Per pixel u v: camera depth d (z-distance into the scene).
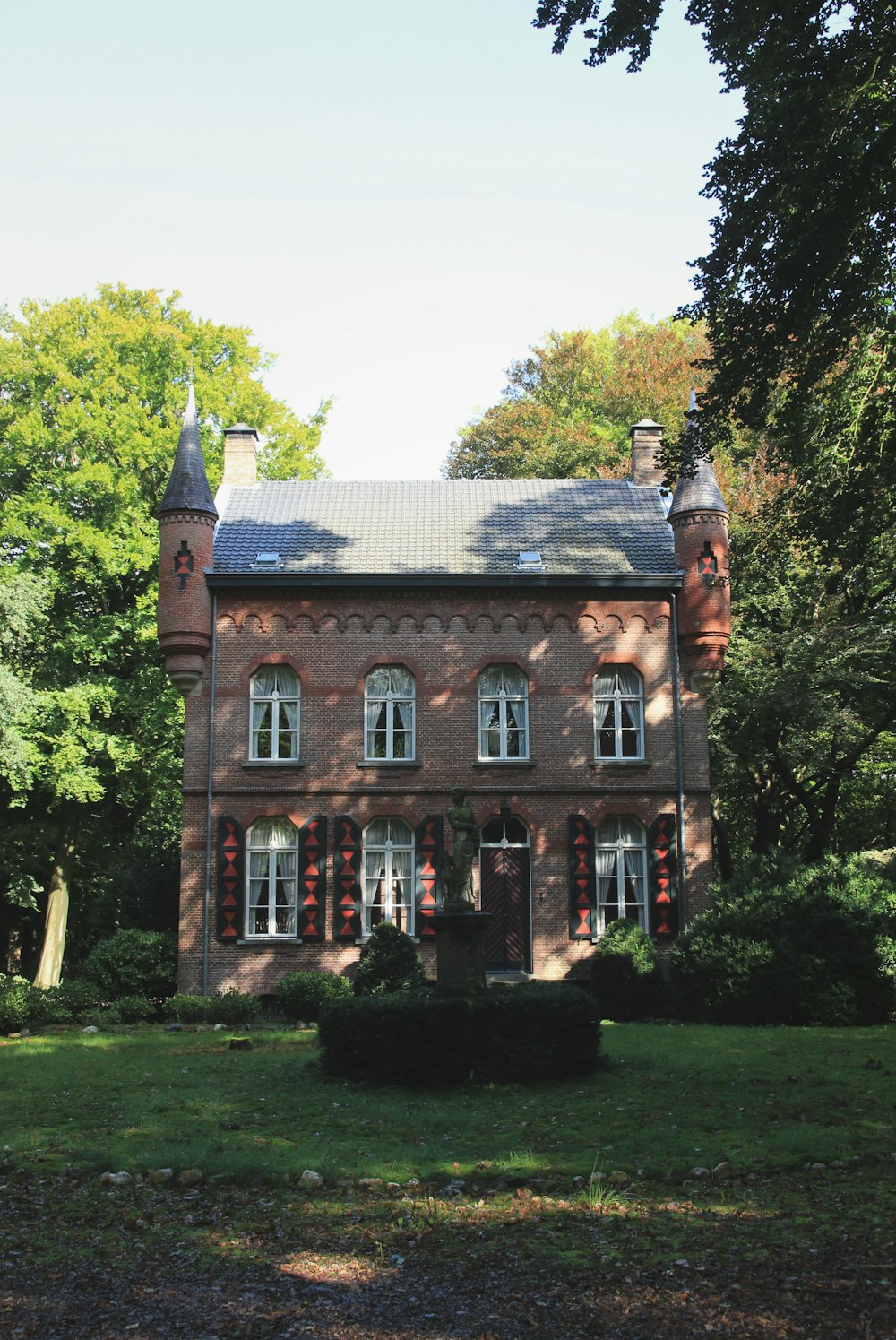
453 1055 15.18
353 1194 10.29
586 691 28.30
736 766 32.81
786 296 16.62
